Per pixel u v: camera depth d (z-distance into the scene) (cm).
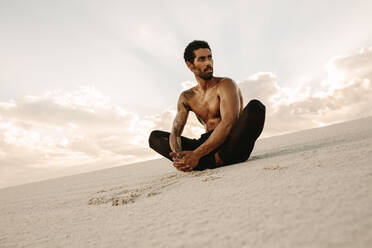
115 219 125
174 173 268
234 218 92
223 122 224
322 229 70
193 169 239
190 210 114
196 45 248
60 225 137
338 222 72
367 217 71
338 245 61
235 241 74
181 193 153
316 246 62
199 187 158
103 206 165
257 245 69
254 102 214
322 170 133
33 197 301
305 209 86
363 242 60
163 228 98
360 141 207
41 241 113
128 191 200
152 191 179
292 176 134
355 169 122
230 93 234
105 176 422
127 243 90
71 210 174
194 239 82
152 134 275
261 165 187
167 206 129
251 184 136
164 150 263
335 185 104
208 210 108
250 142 219
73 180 469
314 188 106
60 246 101
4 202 301
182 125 268
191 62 252
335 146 209
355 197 87
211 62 247
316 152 196
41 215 178
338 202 86
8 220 181
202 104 258
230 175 175
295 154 210
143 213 126
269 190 117
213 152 232
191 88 278
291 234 71
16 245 113
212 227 88
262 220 85
